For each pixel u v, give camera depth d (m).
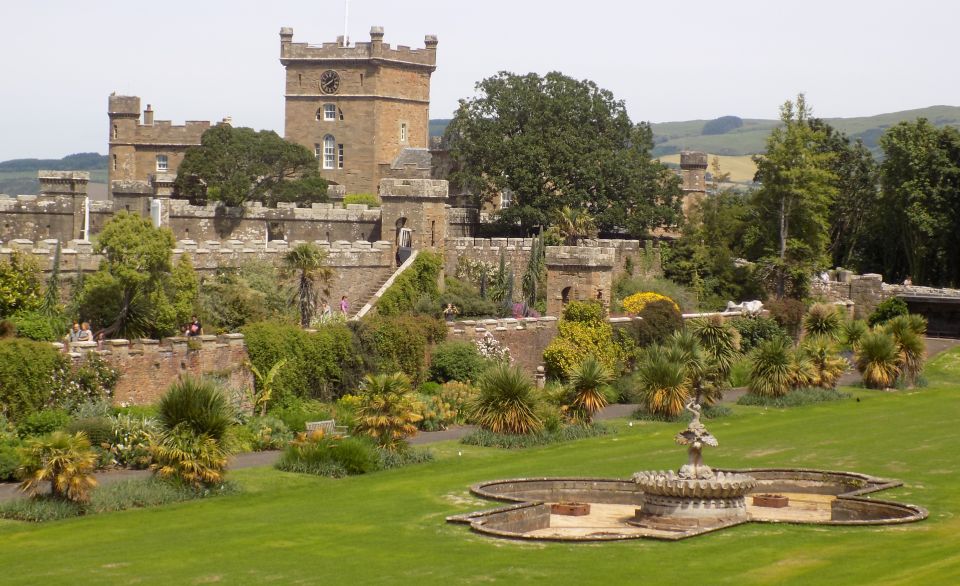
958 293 96.06
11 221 95.69
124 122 131.12
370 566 31.64
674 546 33.75
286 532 35.75
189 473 41.47
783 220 100.62
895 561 31.75
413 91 131.25
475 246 91.25
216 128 109.88
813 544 33.91
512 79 109.50
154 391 55.12
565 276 76.69
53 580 30.50
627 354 74.88
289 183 112.75
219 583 30.19
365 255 81.56
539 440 53.19
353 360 63.41
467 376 67.12
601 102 109.56
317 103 129.00
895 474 45.09
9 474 42.81
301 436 48.28
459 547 33.69
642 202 106.38
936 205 107.25
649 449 51.47
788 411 63.09
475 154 107.69
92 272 64.62
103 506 39.09
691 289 98.94
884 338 71.56
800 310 87.50
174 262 68.75
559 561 32.03
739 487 37.56
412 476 45.41
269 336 59.88
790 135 101.25
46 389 50.47
